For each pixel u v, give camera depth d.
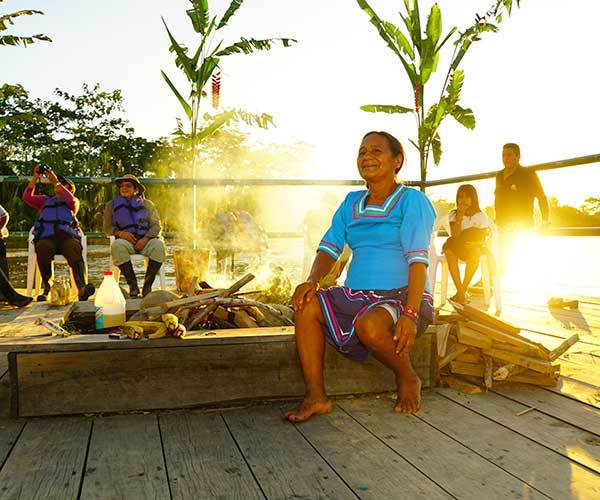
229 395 2.72
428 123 7.41
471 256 5.31
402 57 7.58
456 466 2.09
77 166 37.53
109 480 1.97
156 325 2.79
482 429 2.46
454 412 2.67
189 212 6.66
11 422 2.50
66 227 5.27
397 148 2.72
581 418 2.59
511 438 2.36
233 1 7.08
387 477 2.00
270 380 2.77
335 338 2.60
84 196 23.58
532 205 5.87
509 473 2.04
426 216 2.63
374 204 2.74
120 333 2.75
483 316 3.08
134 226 5.37
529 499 1.85
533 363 2.97
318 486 1.94
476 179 6.43
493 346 3.01
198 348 2.68
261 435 2.38
